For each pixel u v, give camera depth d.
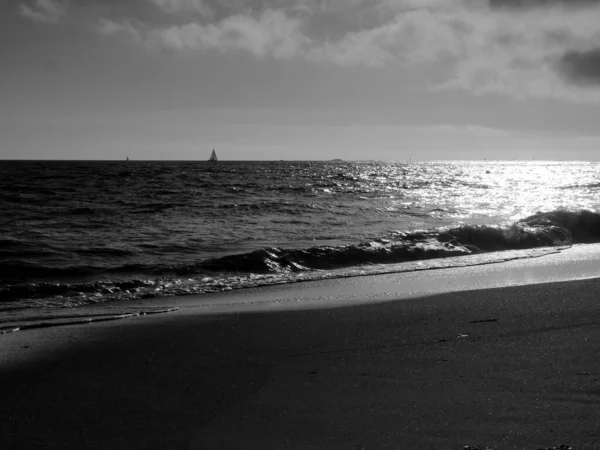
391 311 9.70
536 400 5.21
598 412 4.90
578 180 76.25
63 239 22.64
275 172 101.75
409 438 4.57
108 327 9.14
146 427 5.13
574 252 19.38
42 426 5.21
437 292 12.23
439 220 30.02
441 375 6.08
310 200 43.19
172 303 12.10
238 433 4.90
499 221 29.06
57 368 6.97
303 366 6.75
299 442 4.63
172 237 23.41
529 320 8.39
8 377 6.64
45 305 12.06
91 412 5.53
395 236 20.80
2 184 55.62
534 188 58.53
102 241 22.16
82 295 13.16
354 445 4.51
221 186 58.56
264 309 10.62
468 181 74.62
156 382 6.38
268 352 7.44
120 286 14.10
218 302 12.04
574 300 9.72
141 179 69.56
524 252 19.48
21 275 15.98
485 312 9.12
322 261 17.44
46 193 46.03
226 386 6.15
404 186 62.84
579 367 6.11
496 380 5.80
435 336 7.82
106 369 6.89
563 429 4.57
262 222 29.00
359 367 6.56
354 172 107.00
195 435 4.91
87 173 83.00
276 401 5.61
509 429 4.62
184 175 82.94
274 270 16.39
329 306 10.63
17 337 8.59
